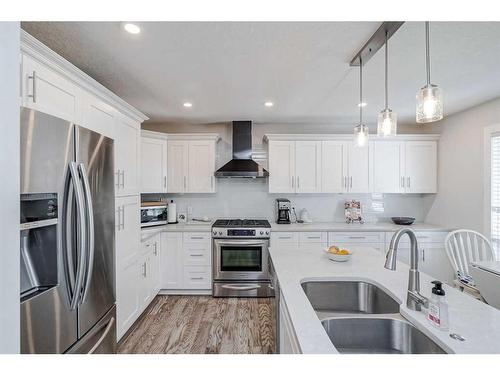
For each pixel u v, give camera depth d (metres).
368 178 3.81
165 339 2.50
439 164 3.78
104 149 1.82
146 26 1.57
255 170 3.74
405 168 3.81
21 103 1.27
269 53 1.91
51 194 1.30
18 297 0.66
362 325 1.22
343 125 4.15
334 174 3.82
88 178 1.60
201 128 4.14
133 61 2.03
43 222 1.23
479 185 3.11
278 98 2.91
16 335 0.65
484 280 2.08
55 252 1.32
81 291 1.45
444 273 3.51
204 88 2.60
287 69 2.17
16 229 0.66
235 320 2.86
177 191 3.81
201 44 1.78
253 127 4.13
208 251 3.53
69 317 1.40
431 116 1.30
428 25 1.51
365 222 4.12
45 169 1.25
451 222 3.55
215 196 4.15
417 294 1.21
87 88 1.79
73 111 1.66
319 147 3.82
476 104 3.09
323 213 4.16
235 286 3.46
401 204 4.15
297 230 3.51
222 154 4.13
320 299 1.69
